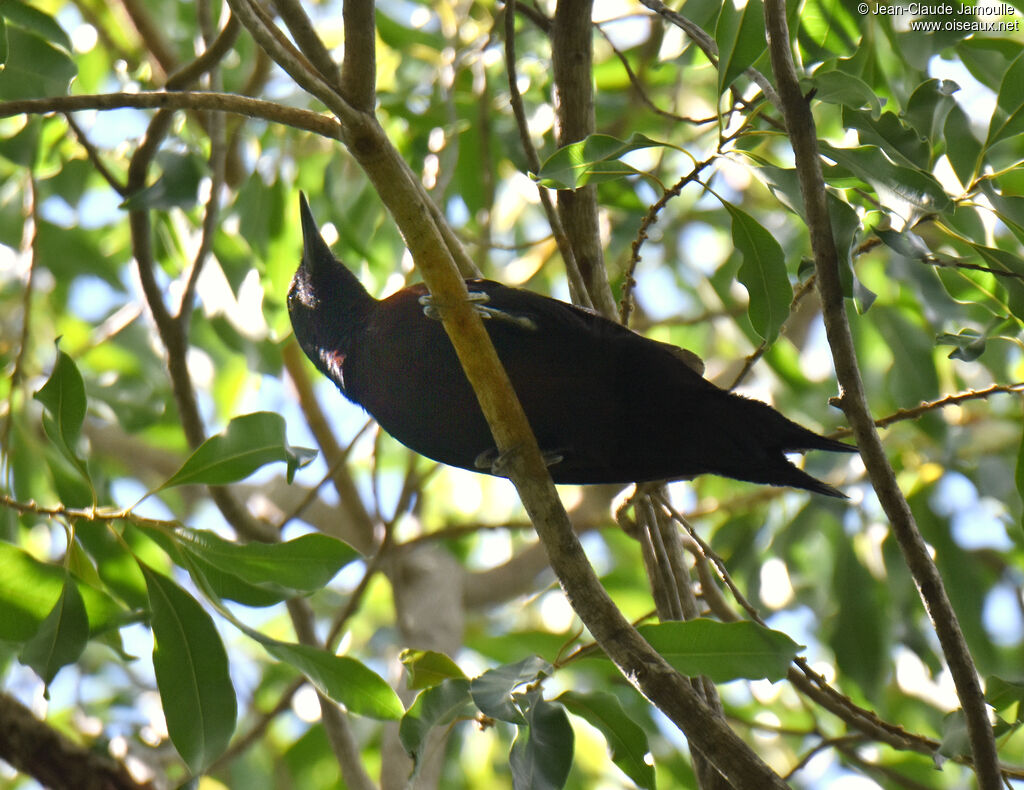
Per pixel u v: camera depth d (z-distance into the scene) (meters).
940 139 8.71
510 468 6.50
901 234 7.05
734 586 7.64
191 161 9.55
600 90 14.51
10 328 14.97
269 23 6.19
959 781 12.94
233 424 7.40
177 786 7.27
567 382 7.87
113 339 14.51
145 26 13.31
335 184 12.77
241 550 7.42
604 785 14.41
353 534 15.37
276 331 11.52
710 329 16.14
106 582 8.30
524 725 6.45
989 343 11.26
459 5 13.75
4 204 13.69
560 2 8.59
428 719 6.79
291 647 7.36
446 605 13.03
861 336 12.58
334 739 9.98
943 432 10.91
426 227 6.25
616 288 11.76
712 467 8.15
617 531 15.29
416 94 13.27
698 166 7.34
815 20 8.38
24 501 11.75
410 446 8.78
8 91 9.28
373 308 8.94
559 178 7.27
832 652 11.46
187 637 7.45
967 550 11.53
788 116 6.30
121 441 16.14
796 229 13.48
